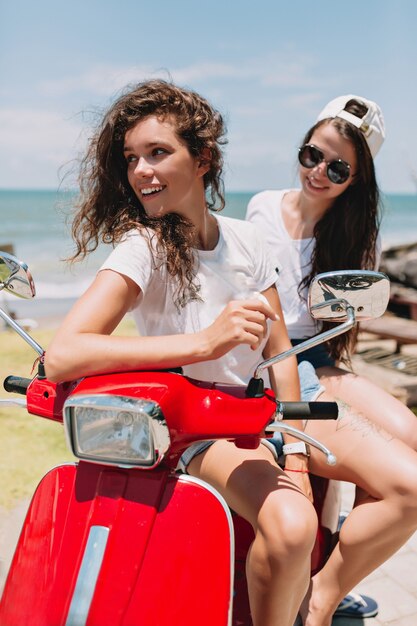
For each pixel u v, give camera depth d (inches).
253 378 61.2
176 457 60.5
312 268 102.3
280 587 62.8
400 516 75.2
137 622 53.6
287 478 67.8
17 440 167.3
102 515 56.9
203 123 72.2
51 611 54.6
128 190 76.2
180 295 70.9
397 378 197.5
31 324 303.9
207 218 75.7
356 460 78.2
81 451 57.4
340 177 99.3
